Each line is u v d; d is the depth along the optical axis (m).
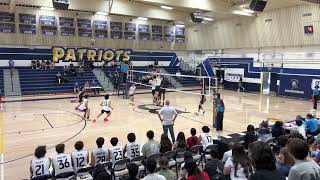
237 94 23.25
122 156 5.75
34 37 22.62
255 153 2.64
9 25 21.59
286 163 4.22
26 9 22.03
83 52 25.17
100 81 23.98
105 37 25.75
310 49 20.09
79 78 23.59
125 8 20.73
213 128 10.99
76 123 11.64
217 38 26.67
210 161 4.46
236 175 3.71
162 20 28.66
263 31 21.92
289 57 21.72
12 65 21.66
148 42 28.20
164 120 8.37
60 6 13.96
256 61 24.41
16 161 7.14
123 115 13.46
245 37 23.77
